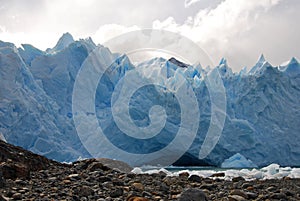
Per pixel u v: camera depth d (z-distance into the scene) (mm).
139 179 6848
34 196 4461
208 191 5488
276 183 6883
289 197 5113
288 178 7977
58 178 6254
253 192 5527
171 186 6016
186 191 4168
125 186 5684
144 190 5312
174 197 4734
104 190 5148
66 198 4387
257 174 9172
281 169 10633
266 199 4902
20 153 7836
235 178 7652
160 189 5477
